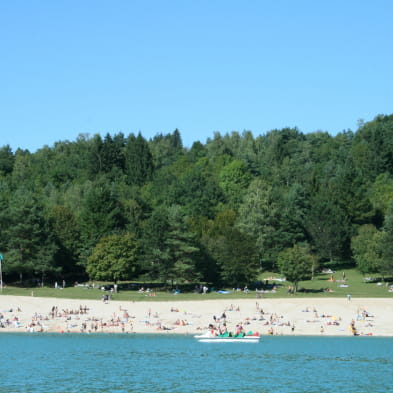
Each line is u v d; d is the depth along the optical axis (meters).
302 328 184.88
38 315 196.75
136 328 185.50
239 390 110.62
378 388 112.44
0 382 116.62
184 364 135.00
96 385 114.44
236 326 184.12
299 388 112.44
